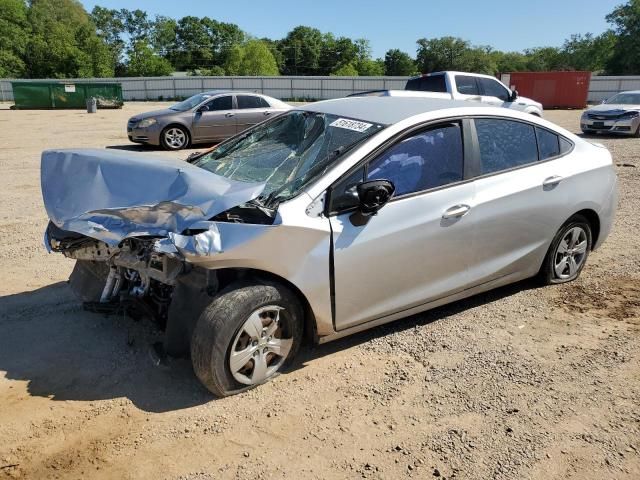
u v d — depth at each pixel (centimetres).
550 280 464
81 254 336
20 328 389
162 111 1387
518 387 325
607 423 293
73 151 362
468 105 399
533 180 408
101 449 270
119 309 334
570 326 401
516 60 10344
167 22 11300
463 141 376
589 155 457
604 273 503
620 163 1108
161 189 309
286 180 338
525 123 420
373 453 269
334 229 316
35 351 359
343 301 330
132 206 300
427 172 357
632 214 718
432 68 10056
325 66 12262
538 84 3441
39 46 7844
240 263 292
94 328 389
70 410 299
